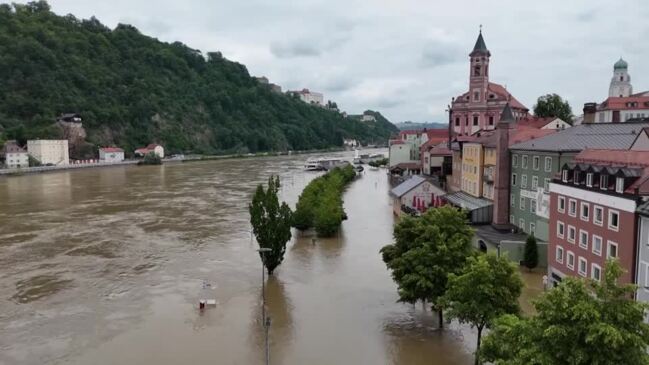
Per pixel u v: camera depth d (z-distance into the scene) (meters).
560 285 21.95
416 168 158.38
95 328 43.38
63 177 172.50
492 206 69.81
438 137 149.38
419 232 41.38
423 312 45.56
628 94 179.38
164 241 74.31
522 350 21.06
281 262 61.72
